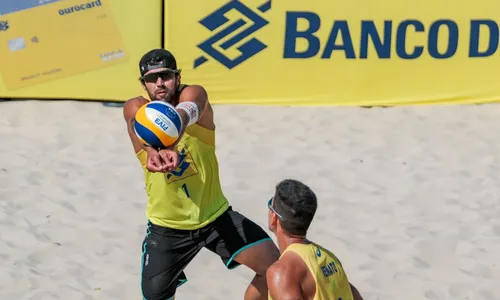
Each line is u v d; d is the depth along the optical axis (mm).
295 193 9914
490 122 25078
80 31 25375
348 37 25609
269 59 25656
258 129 24328
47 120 24766
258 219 19141
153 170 11016
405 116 25406
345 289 10031
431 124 24906
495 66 25984
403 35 25688
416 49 25797
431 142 23734
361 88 26000
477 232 18688
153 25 25297
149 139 11055
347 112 25609
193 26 25266
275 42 25547
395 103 26062
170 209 12664
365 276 16766
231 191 20484
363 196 20438
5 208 19500
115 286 16375
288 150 23062
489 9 25625
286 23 25422
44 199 20109
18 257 17391
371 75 25906
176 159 11023
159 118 11070
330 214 19406
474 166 22250
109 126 24609
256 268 12812
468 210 19750
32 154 22688
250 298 13047
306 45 25609
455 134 24281
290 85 25891
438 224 19047
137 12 25234
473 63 25953
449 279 16719
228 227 12852
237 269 17078
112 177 21500
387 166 22203
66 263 17234
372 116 25391
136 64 25578
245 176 21391
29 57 25547
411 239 18312
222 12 25250
